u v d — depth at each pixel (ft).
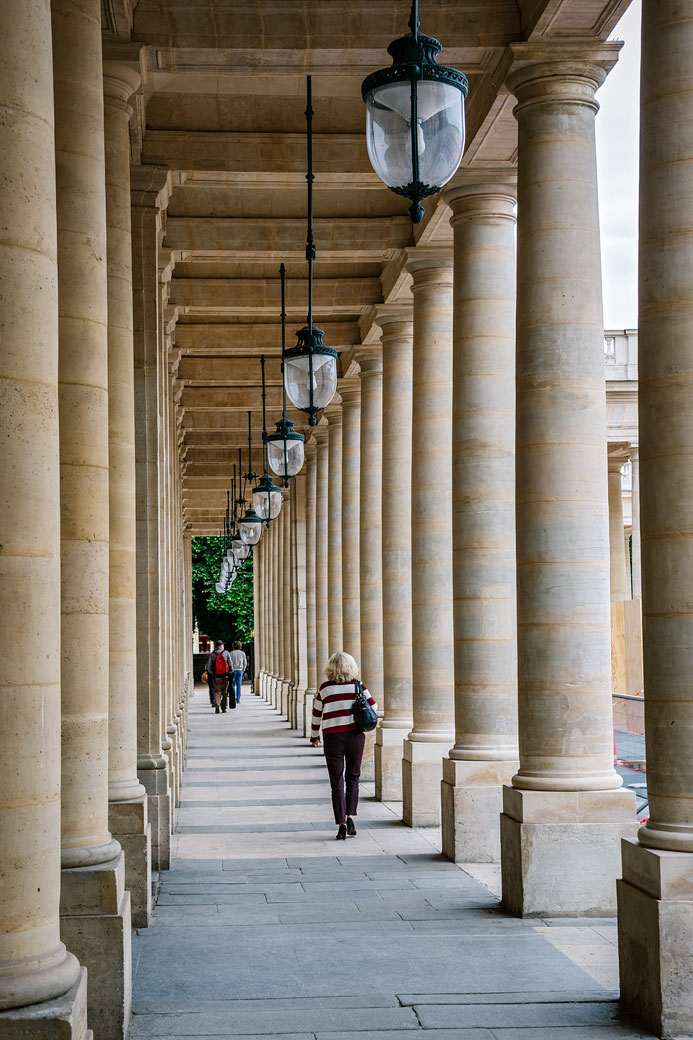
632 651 100.01
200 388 94.12
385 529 67.92
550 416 38.06
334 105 49.75
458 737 47.34
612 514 121.80
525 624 38.29
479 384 47.47
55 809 19.04
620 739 82.99
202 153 48.34
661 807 27.91
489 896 39.88
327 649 105.91
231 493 144.77
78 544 26.84
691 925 26.22
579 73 38.45
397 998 28.43
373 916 36.96
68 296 27.17
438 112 27.22
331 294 67.77
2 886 18.31
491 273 47.83
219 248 57.57
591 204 38.78
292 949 32.94
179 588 103.35
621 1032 26.14
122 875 27.04
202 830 54.70
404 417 67.77
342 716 52.75
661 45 28.66
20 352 18.45
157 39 38.22
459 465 47.52
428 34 38.83
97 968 25.72
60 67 27.45
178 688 88.02
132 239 47.06
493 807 46.09
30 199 18.63
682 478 27.96
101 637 27.27
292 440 65.72
